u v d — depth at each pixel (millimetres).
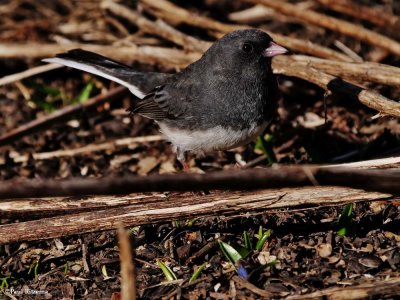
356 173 7098
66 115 11805
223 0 15938
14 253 9016
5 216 9219
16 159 11836
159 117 10602
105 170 11438
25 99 13477
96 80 13617
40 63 14234
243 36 9961
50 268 8711
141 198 9062
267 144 10812
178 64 12773
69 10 15648
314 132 11625
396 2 14586
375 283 7414
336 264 8000
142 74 11484
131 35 14383
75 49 12125
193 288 7840
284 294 7539
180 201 8656
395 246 8227
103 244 8961
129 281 6766
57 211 9125
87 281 8328
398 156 9117
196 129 10148
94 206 9062
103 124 12656
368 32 12367
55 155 11859
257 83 9961
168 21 14570
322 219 8805
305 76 10992
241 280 7809
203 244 8617
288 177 6863
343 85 10211
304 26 14688
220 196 8656
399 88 10875
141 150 11867
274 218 8812
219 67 10008
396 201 8766
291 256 8156
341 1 12383
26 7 15859
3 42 14711
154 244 8797
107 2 14914
